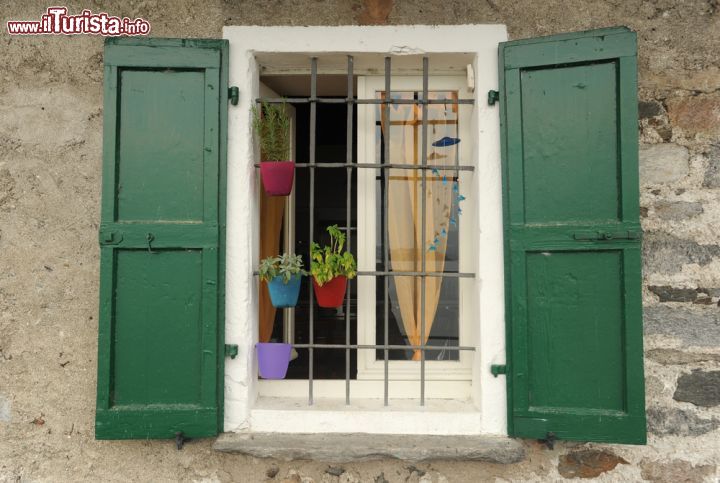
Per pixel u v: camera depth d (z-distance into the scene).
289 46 2.24
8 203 2.25
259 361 2.22
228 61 2.19
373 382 2.38
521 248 2.07
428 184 2.43
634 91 2.02
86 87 2.27
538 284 2.07
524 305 2.06
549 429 2.03
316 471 2.18
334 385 2.39
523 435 2.05
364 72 2.43
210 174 2.12
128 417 2.07
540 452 2.16
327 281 2.16
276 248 2.61
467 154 2.37
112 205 2.10
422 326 2.28
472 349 2.24
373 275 2.34
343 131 3.87
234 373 2.18
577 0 2.23
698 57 2.20
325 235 3.56
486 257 2.18
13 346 2.23
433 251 2.43
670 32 2.21
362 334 2.41
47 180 2.26
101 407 2.06
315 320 3.14
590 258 2.04
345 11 2.25
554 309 2.05
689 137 2.19
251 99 2.24
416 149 2.43
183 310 2.11
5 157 2.26
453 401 2.33
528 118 2.09
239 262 2.18
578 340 2.04
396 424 2.19
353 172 3.76
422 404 2.25
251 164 2.24
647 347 2.16
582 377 2.04
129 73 2.14
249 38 2.24
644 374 2.06
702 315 2.15
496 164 2.19
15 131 2.27
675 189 2.18
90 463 2.21
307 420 2.20
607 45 2.04
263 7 2.26
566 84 2.07
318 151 3.88
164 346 2.10
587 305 2.04
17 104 2.27
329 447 2.07
